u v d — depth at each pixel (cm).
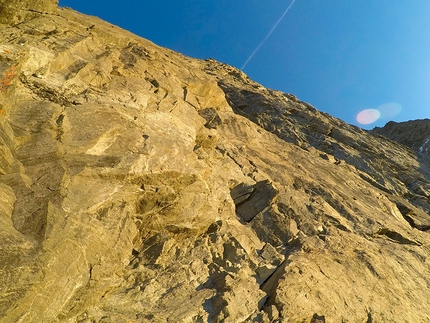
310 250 1397
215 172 1575
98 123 1138
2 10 1270
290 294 1125
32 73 1147
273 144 2320
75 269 845
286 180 1862
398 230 1786
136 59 1695
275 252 1347
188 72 2017
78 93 1244
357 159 2575
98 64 1432
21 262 748
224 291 1069
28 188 885
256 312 1066
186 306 1000
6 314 700
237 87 3145
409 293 1405
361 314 1213
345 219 1722
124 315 913
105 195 997
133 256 1089
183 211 1230
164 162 1191
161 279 1053
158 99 1563
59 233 838
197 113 1802
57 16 1578
